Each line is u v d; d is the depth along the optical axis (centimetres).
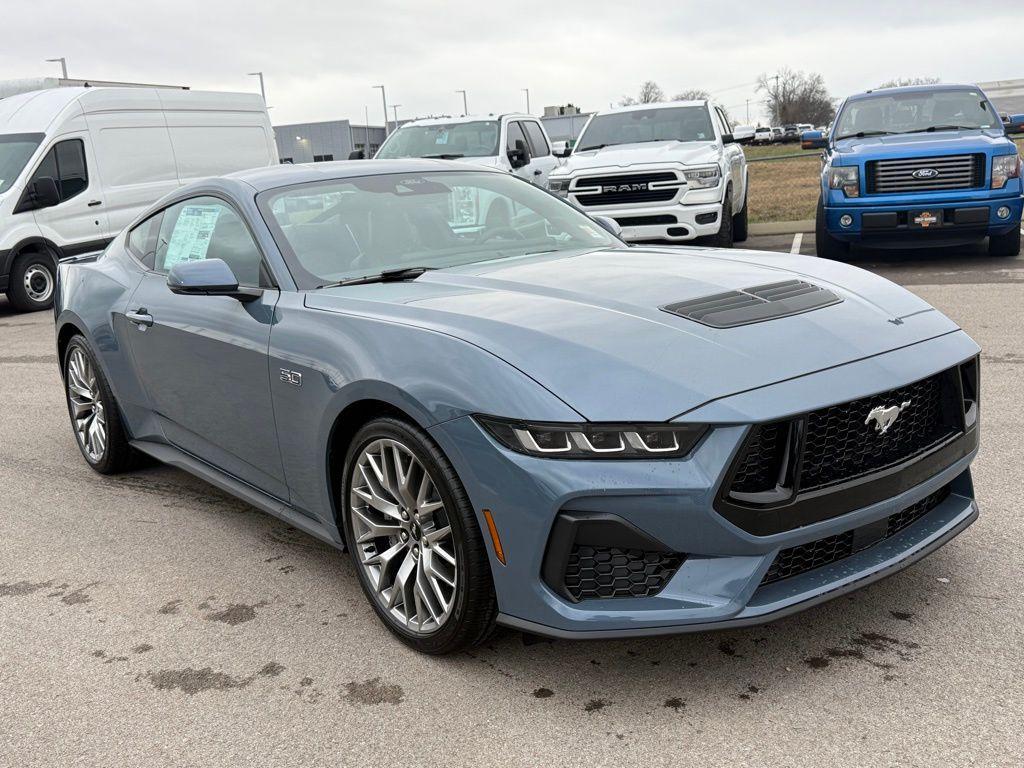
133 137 1273
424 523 271
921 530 274
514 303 282
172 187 1323
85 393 475
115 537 390
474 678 262
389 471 277
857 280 316
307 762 229
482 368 246
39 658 290
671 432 227
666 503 226
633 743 227
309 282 327
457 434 245
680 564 234
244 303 336
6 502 441
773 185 2214
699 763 217
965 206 890
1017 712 227
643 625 232
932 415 273
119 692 267
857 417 246
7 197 1146
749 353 246
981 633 264
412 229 364
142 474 476
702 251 371
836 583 246
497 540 242
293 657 281
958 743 217
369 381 269
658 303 276
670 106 1138
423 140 1216
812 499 237
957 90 1024
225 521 403
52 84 1355
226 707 256
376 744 235
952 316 687
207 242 377
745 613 233
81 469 489
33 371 752
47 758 238
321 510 312
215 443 371
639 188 988
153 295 398
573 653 271
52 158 1188
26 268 1160
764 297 283
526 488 233
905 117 1003
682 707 240
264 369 318
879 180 909
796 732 226
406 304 291
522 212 401
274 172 388
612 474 227
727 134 1165
